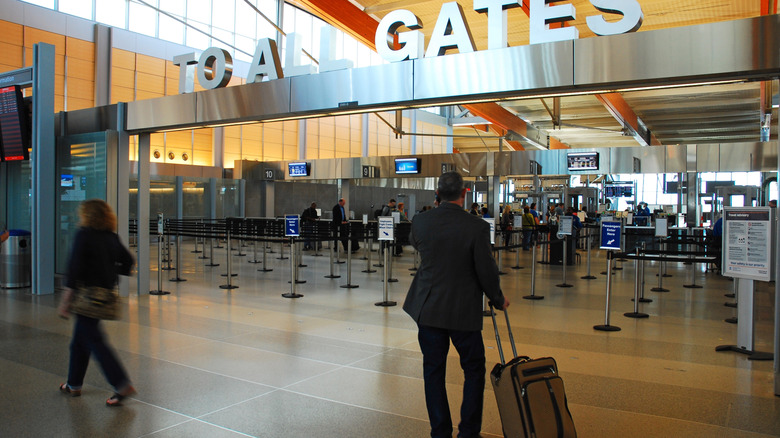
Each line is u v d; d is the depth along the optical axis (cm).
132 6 2453
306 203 2958
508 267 1559
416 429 410
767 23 495
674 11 1558
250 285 1151
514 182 2416
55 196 1084
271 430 408
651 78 548
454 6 671
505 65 625
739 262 622
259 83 812
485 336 717
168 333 714
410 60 688
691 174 1873
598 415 441
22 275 1059
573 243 1609
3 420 423
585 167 1962
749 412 450
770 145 1730
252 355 613
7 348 634
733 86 2036
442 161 2225
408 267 1520
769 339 734
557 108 2252
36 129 978
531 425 327
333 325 773
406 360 596
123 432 402
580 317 845
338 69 767
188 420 426
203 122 884
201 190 2533
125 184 995
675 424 423
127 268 481
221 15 2795
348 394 487
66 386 487
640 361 602
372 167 2384
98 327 457
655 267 1582
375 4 1641
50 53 988
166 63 2561
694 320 827
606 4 586
